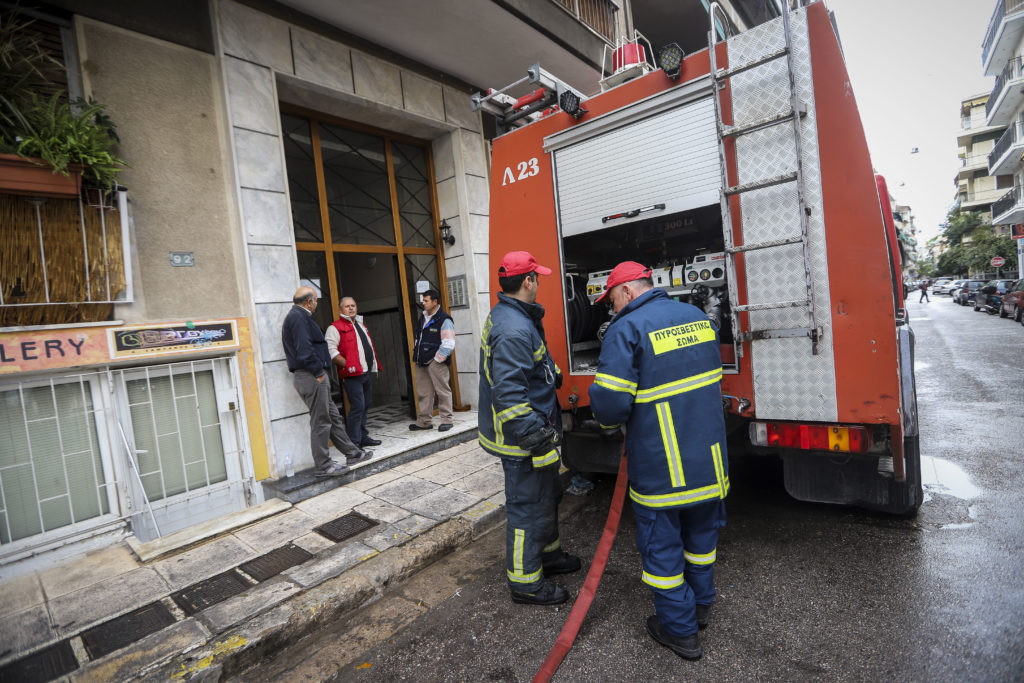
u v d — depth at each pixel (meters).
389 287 7.57
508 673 2.16
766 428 2.62
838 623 2.22
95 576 3.04
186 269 3.94
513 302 2.59
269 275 4.37
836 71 2.32
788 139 2.43
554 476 2.66
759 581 2.60
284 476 4.37
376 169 6.01
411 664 2.28
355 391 4.98
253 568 3.04
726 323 3.20
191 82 4.05
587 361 3.56
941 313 22.08
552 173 3.37
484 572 3.03
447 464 4.68
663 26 9.44
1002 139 27.59
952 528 2.93
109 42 3.61
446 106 6.21
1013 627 2.06
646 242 3.95
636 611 2.48
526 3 5.23
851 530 3.04
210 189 4.12
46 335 3.22
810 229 2.41
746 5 9.15
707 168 2.73
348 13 4.85
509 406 2.36
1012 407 5.48
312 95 5.03
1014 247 31.38
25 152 2.98
